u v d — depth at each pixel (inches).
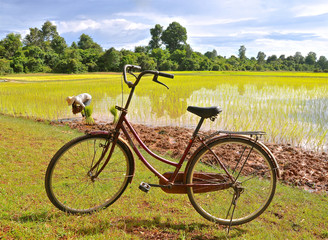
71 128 343.9
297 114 418.0
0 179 146.9
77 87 847.1
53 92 695.7
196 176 111.4
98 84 1000.9
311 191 163.0
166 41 6776.6
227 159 203.9
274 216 122.0
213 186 109.7
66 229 100.6
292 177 183.6
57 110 460.1
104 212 114.3
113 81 1274.6
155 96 602.2
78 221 106.0
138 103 524.7
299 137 298.2
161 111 454.3
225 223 111.5
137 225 106.8
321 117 395.5
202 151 107.8
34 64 3447.3
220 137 108.1
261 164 197.5
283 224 114.7
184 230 105.3
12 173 156.9
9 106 486.3
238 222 111.6
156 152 237.1
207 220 113.7
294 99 572.1
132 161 114.3
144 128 343.0
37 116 420.8
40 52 3786.9
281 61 7288.4
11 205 114.9
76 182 134.7
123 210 117.9
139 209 120.7
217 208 121.3
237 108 462.9
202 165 169.0
